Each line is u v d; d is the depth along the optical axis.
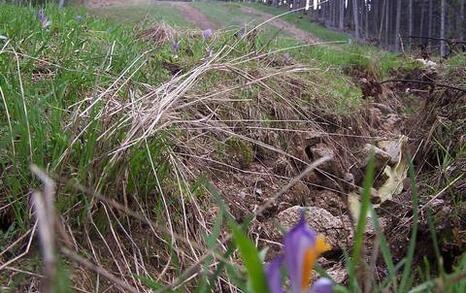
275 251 2.00
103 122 1.72
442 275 0.73
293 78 3.64
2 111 1.87
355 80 5.34
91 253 1.52
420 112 3.74
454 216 1.65
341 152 3.23
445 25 21.77
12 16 3.22
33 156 1.56
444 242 1.62
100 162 1.59
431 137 2.99
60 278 0.62
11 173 1.60
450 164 2.23
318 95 3.64
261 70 3.33
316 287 0.60
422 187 2.29
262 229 2.14
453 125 2.83
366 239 1.92
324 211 2.21
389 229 1.87
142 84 2.20
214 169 2.36
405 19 26.28
